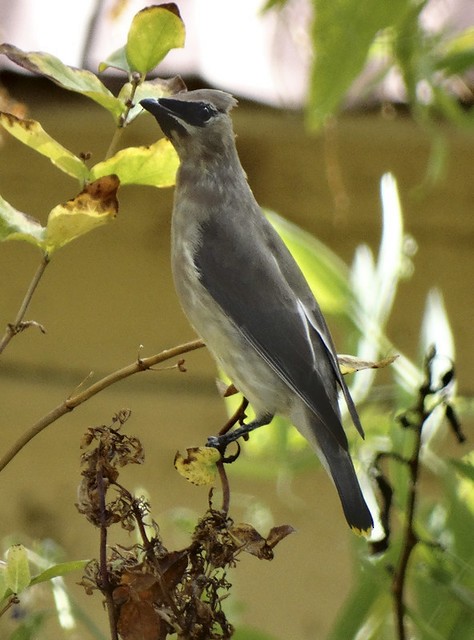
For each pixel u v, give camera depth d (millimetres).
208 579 5461
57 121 10156
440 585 7730
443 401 6539
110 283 11797
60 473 11969
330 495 11820
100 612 11391
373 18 6016
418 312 11734
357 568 8016
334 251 11609
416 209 11641
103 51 9008
